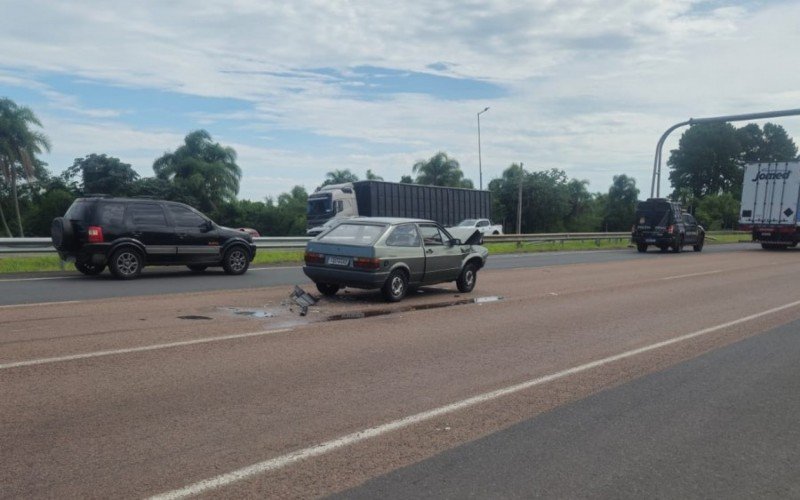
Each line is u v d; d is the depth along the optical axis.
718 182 92.88
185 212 15.36
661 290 15.16
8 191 51.25
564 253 30.41
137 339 8.01
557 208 68.06
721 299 13.63
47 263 16.55
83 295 11.66
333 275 11.84
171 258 15.01
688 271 20.56
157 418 5.17
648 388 6.54
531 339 8.93
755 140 94.38
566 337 9.13
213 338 8.23
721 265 23.22
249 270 17.69
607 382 6.74
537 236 33.88
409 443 4.85
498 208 67.88
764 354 8.22
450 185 61.22
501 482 4.22
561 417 5.56
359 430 5.08
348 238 12.06
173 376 6.39
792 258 27.25
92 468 4.19
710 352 8.31
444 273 13.21
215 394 5.86
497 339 8.87
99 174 52.16
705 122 32.12
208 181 55.28
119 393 5.77
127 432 4.84
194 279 14.97
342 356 7.53
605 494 4.10
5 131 44.44
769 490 4.23
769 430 5.37
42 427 4.88
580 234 36.97
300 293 11.74
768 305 12.76
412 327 9.55
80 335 8.13
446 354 7.83
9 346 7.42
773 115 29.64
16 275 14.72
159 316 9.72
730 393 6.42
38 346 7.45
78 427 4.90
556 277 18.06
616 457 4.71
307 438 4.87
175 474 4.15
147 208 14.73
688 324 10.43
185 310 10.37
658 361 7.76
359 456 4.57
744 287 15.95
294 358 7.34
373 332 9.05
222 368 6.78
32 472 4.10
